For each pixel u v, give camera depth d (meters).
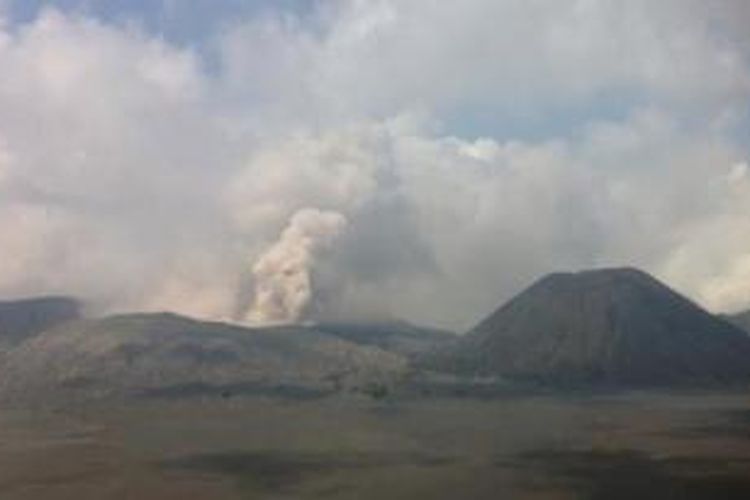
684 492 189.25
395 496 189.75
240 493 195.25
